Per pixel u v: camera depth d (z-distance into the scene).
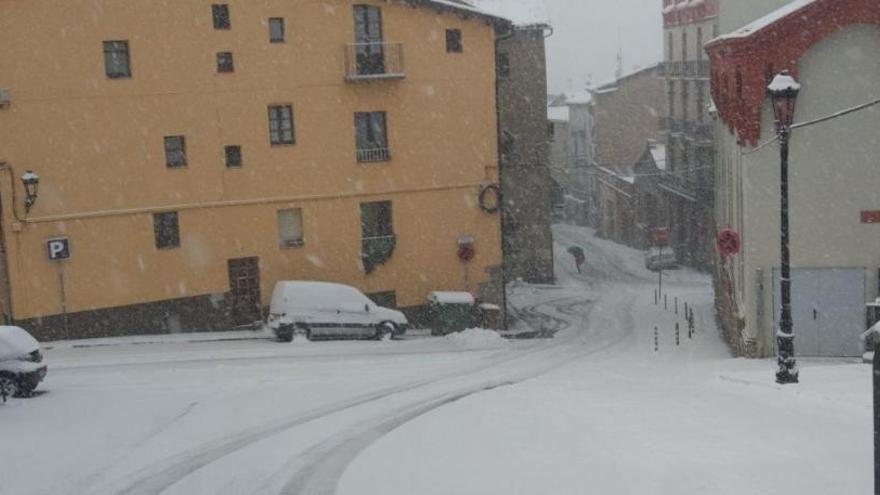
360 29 32.28
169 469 12.69
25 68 27.72
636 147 68.81
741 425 12.79
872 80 23.92
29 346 18.73
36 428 15.26
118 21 28.80
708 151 49.00
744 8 28.58
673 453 11.20
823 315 24.73
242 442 14.23
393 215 33.22
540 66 46.38
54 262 28.56
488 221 34.62
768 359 24.48
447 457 12.05
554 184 54.06
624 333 32.81
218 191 30.64
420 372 22.78
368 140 32.81
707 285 47.50
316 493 11.42
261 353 25.83
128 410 16.78
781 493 9.25
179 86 29.78
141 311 29.91
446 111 33.59
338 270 32.59
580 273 53.06
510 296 44.06
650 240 60.84
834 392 15.50
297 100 31.48
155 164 29.70
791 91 17.52
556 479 10.48
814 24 23.58
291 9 31.11
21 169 27.89
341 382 20.67
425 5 32.72
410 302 33.78
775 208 24.64
